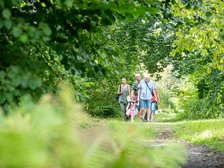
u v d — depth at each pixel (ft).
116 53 30.50
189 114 163.53
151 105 106.52
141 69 148.97
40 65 21.42
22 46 22.50
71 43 24.86
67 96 5.43
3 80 18.56
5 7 21.47
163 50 133.18
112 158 5.14
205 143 70.03
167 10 35.99
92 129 5.23
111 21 23.66
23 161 3.77
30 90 19.36
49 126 4.46
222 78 98.99
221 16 48.08
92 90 143.84
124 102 111.75
